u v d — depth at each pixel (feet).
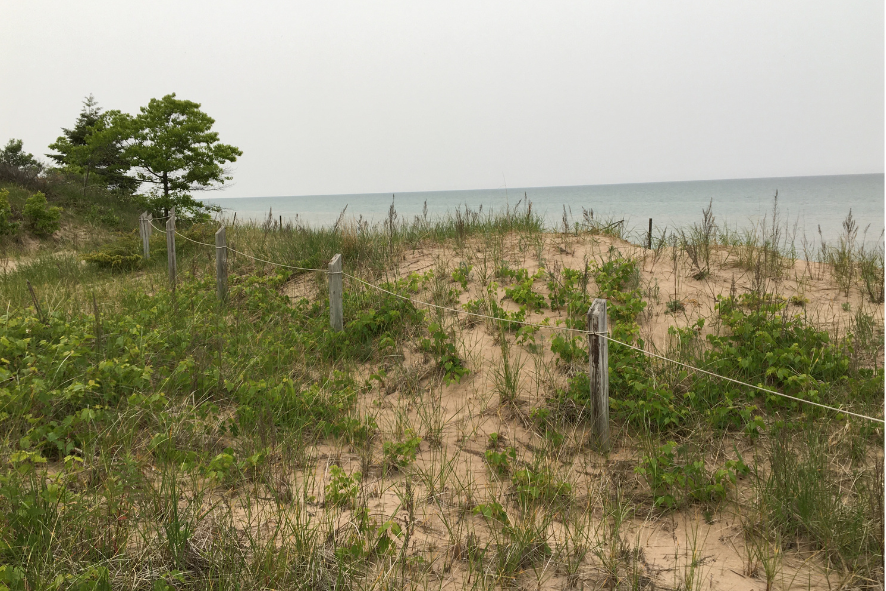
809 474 11.85
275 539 10.37
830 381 16.16
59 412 13.91
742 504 12.21
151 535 10.15
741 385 16.26
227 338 20.97
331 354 20.67
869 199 268.82
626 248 29.96
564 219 33.47
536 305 22.74
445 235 34.24
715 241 30.50
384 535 10.73
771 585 9.89
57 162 96.17
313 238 34.37
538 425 15.96
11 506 10.14
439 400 17.65
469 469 14.06
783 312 20.79
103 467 12.01
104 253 39.50
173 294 25.95
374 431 15.69
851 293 23.57
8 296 28.19
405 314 22.70
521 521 11.66
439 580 10.03
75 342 15.88
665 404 15.24
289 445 14.16
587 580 10.12
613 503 12.44
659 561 10.68
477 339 21.01
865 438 13.53
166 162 62.03
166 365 17.87
